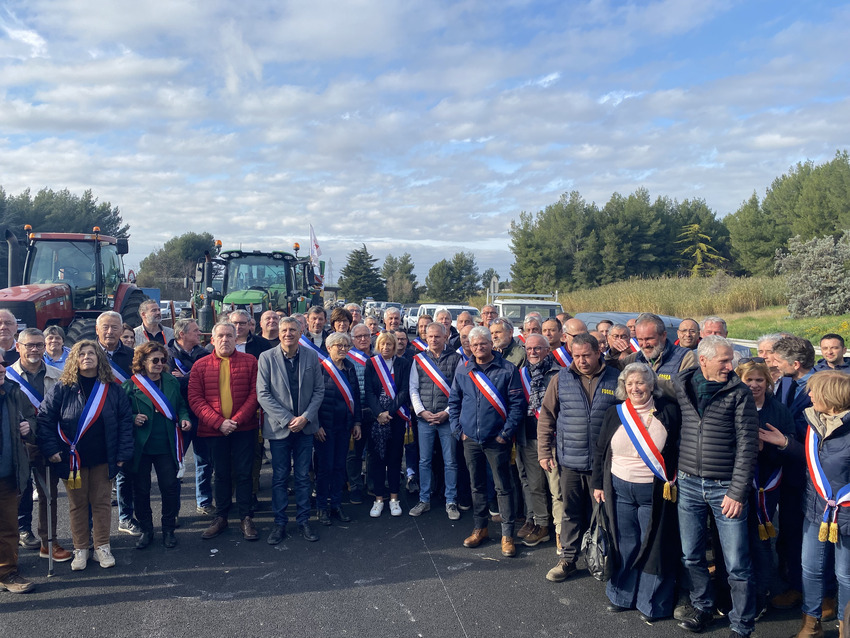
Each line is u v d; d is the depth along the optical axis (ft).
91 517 16.98
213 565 15.66
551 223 168.25
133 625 12.54
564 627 12.67
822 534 11.52
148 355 16.72
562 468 14.99
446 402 19.31
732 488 11.83
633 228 166.50
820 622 12.24
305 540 17.48
